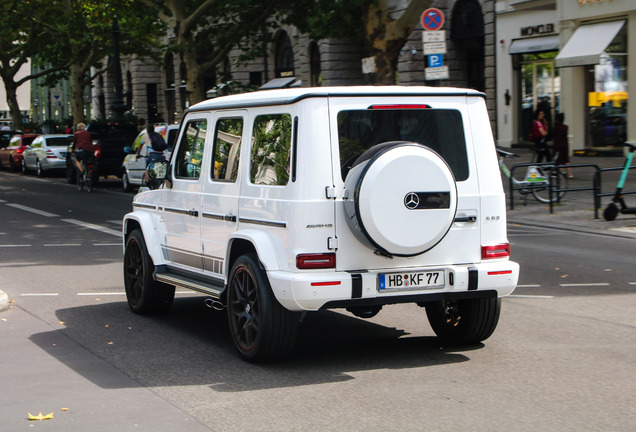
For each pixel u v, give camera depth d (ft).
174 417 17.42
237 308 22.16
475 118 22.17
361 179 19.97
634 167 52.34
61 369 21.52
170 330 26.17
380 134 21.03
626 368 20.85
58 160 111.55
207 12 96.94
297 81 135.13
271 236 21.17
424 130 21.52
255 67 148.36
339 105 20.67
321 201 20.25
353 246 20.53
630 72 86.07
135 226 29.45
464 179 21.84
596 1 88.02
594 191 53.42
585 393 18.74
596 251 41.81
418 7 62.23
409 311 28.50
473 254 21.86
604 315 27.32
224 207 23.38
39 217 62.34
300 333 25.49
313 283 19.97
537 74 99.40
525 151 97.86
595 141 91.45
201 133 25.30
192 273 25.77
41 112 275.18
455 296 21.35
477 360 21.85
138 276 28.55
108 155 91.50
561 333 24.82
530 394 18.71
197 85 98.12
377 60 63.98
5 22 141.69
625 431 16.19
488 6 103.71
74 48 142.10
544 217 55.42
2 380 20.52
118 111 115.03
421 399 18.44
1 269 38.81
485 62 105.29
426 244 20.47
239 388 19.53
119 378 20.58
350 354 22.74
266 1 93.04
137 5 106.73
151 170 27.25
